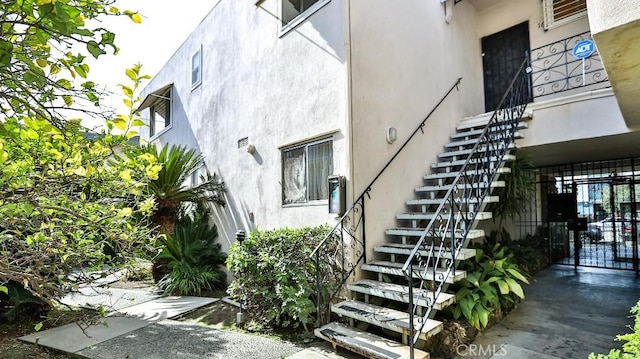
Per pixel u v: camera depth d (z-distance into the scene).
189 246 7.08
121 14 1.64
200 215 8.32
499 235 7.64
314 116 5.12
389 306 4.25
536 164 9.05
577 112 5.29
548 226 9.45
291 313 4.04
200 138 8.94
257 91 6.55
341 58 4.68
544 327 4.35
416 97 5.71
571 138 5.31
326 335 3.70
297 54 5.53
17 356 3.76
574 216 9.08
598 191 9.05
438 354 3.59
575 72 6.56
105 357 3.61
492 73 7.65
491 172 4.89
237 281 4.59
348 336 3.64
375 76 4.98
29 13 1.34
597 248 9.09
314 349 3.73
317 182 5.10
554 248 9.37
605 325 4.39
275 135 5.98
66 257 2.39
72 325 4.62
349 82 4.61
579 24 6.53
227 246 7.37
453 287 4.37
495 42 7.65
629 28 2.18
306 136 5.25
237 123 7.21
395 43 5.38
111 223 2.62
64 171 2.15
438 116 6.19
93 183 2.35
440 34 6.48
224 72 7.85
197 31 9.23
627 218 8.58
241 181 6.98
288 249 4.29
